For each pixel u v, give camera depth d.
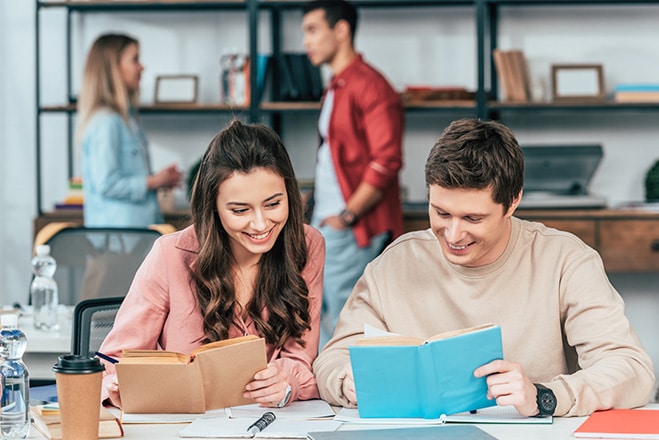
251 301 2.30
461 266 2.31
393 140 4.77
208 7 5.48
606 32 5.53
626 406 2.10
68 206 5.41
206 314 2.24
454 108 5.25
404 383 2.00
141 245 3.68
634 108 5.26
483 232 2.09
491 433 1.90
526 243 2.32
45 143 5.76
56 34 5.72
